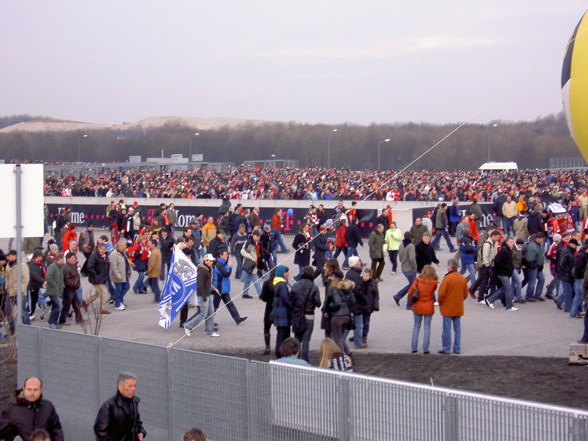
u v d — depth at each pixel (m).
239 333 18.27
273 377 9.54
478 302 20.45
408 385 8.05
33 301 19.83
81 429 12.49
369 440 8.45
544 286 22.86
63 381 12.83
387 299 21.83
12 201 13.62
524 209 35.19
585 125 13.54
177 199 47.94
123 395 8.83
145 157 182.88
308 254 23.62
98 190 64.88
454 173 98.50
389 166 148.00
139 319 20.25
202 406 10.54
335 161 155.38
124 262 21.30
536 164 123.62
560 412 6.85
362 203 39.66
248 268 22.59
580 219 34.00
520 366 14.31
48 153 182.62
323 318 14.64
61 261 19.55
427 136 143.12
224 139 176.38
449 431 7.69
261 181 83.44
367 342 16.83
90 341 12.26
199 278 17.58
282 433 9.41
